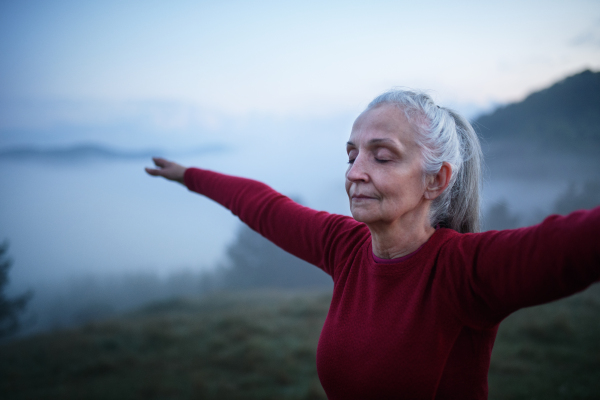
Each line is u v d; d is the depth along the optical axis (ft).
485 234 2.71
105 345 45.01
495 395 23.98
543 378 25.84
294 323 47.06
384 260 3.16
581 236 1.99
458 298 2.67
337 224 3.94
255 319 49.62
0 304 104.94
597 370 26.73
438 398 2.81
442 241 2.92
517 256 2.30
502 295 2.41
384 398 2.88
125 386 32.58
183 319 53.98
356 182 2.97
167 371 35.09
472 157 3.35
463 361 2.78
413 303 2.85
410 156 2.88
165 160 5.94
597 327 35.14
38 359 43.11
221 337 43.19
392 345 2.85
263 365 33.78
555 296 2.18
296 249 4.20
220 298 82.38
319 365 3.30
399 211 2.91
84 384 34.53
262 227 4.51
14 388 35.29
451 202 3.32
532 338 33.91
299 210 4.35
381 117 2.96
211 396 28.45
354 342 3.06
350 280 3.41
